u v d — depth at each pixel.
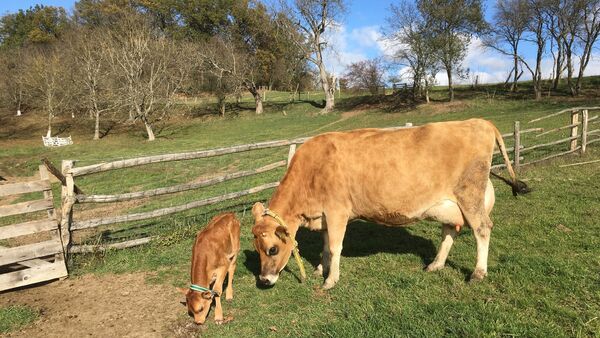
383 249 6.58
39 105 45.56
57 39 71.81
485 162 5.07
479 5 37.97
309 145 5.55
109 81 40.31
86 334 4.82
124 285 5.99
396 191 5.14
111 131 45.03
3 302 5.68
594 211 7.40
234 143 30.38
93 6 62.47
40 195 16.08
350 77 57.00
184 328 4.80
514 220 7.29
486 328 4.14
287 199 5.42
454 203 5.15
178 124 48.00
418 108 39.62
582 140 12.62
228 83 50.53
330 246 5.40
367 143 5.29
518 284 4.98
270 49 56.78
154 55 40.25
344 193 5.31
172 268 6.43
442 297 4.90
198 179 15.98
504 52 41.75
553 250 5.95
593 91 37.78
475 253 6.06
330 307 4.95
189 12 56.06
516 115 26.83
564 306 4.49
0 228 6.02
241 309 5.12
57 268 6.23
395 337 4.16
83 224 6.82
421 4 38.28
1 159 27.72
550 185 9.38
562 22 37.28
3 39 84.12
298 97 61.09
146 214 7.35
